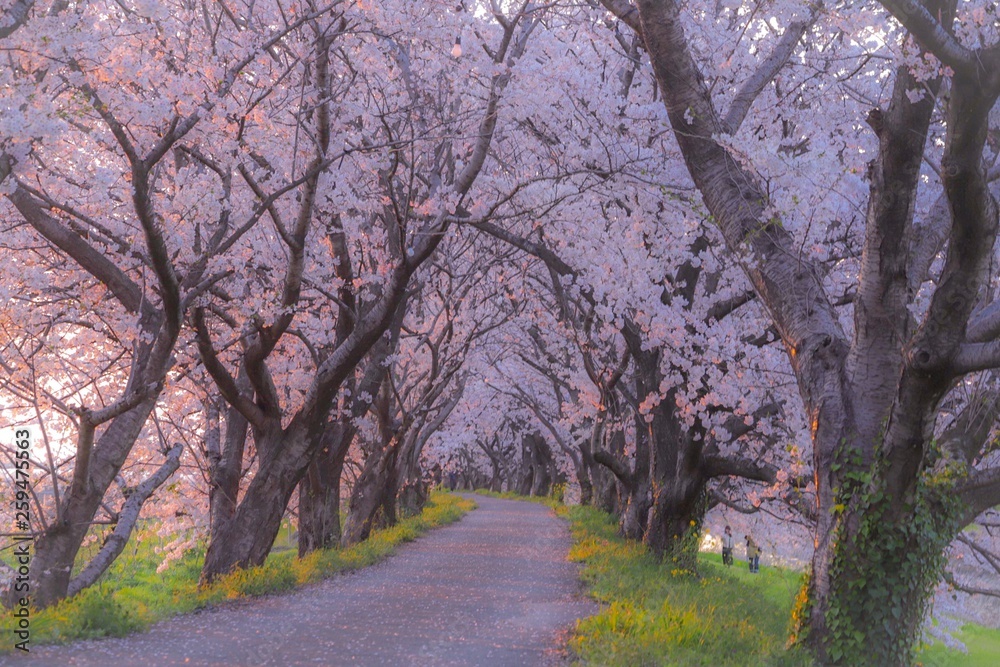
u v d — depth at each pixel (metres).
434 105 16.27
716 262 17.17
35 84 9.05
